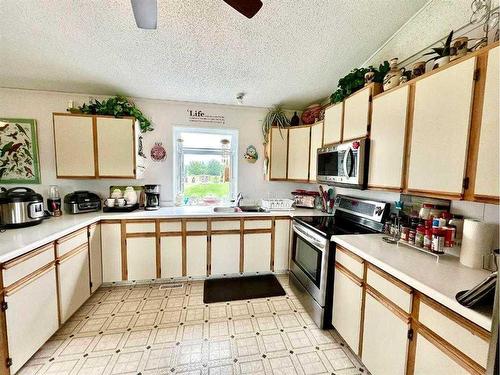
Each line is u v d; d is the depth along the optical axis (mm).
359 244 1594
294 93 2770
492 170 991
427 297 1040
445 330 959
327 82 2475
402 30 1716
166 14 1463
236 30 1633
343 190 2686
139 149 2762
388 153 1581
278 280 2793
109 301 2277
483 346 822
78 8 1411
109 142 2508
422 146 1331
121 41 1746
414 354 1104
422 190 1335
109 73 2238
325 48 1891
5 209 1800
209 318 2037
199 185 3248
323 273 1856
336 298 1785
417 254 1416
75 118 2422
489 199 1006
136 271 2541
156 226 2547
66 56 1942
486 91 1010
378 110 1674
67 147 2420
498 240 1206
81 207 2521
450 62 1166
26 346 1450
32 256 1500
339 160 2055
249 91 2713
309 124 2934
